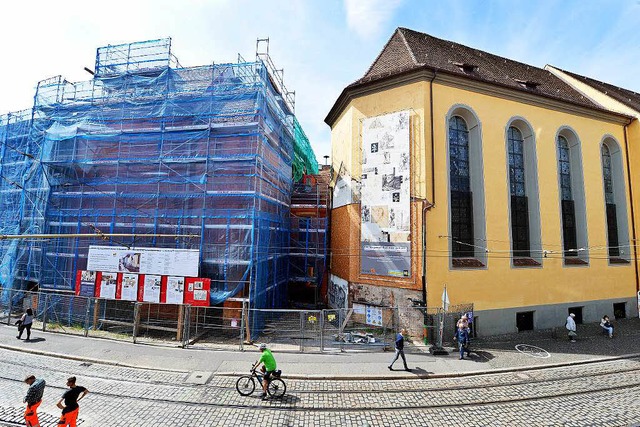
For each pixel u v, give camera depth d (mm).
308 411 9367
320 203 25562
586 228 21453
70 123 19609
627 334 18000
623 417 9172
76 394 7879
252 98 17844
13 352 13688
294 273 25328
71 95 21125
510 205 19219
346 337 15820
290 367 12562
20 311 19234
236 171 17438
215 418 8891
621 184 23422
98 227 18406
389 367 12547
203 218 17031
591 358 14086
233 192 16969
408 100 17703
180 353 13836
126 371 11961
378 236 17734
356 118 19266
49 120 20297
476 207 18562
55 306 17922
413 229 16859
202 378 11461
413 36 22797
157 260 16406
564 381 11742
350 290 18391
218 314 17141
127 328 17344
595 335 17703
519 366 13008
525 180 20516
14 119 22250
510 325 18016
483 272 17734
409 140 17438
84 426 8328
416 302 16250
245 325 15898
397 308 15805
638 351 15148
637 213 23281
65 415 7602
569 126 21719
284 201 24000
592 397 10445
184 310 16016
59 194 18922
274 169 20719
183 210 17578
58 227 18797
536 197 19906
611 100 24438
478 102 18844
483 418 9078
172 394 10242
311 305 23828
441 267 16797
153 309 17562
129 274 16531
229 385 10984
